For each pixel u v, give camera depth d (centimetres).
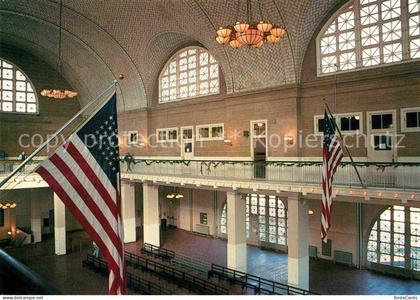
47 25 2477
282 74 1895
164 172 2234
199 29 2127
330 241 1948
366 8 1659
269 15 1795
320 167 1542
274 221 2225
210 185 1841
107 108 659
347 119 1703
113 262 601
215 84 2352
